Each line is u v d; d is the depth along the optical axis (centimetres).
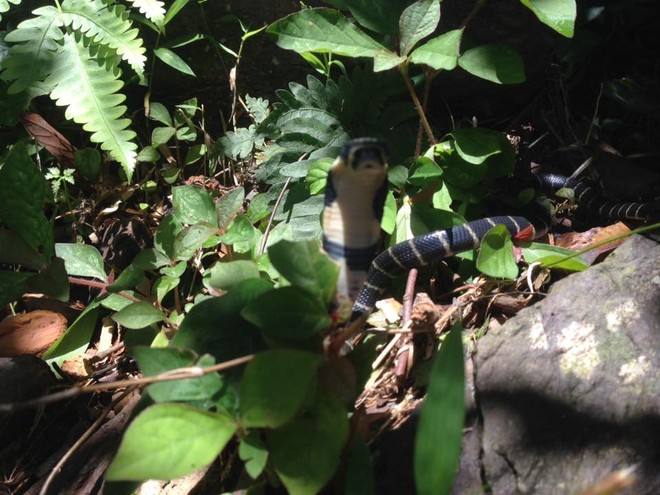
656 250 41
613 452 33
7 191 44
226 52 62
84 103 52
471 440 35
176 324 46
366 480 31
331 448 31
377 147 35
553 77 65
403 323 44
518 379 36
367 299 47
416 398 41
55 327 49
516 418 35
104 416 43
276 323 32
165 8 61
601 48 69
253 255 45
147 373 32
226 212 47
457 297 49
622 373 35
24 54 53
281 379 30
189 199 48
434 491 26
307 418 32
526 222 50
